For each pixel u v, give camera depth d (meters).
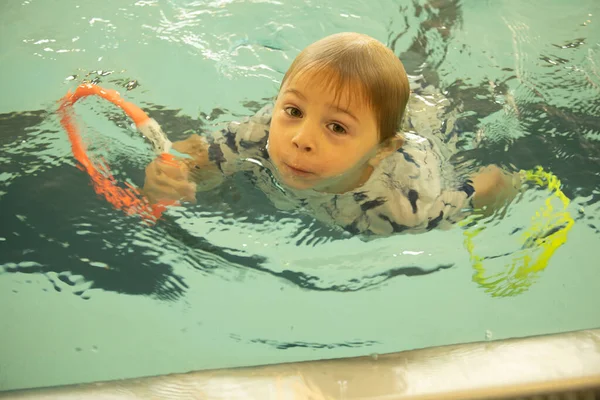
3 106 1.61
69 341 1.17
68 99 1.58
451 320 1.21
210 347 1.16
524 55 1.81
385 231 1.37
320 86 1.23
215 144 1.48
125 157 1.47
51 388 1.06
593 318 1.20
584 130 1.58
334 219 1.38
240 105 1.61
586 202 1.43
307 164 1.28
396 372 1.07
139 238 1.34
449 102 1.62
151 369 1.13
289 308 1.23
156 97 1.63
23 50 1.78
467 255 1.33
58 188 1.42
